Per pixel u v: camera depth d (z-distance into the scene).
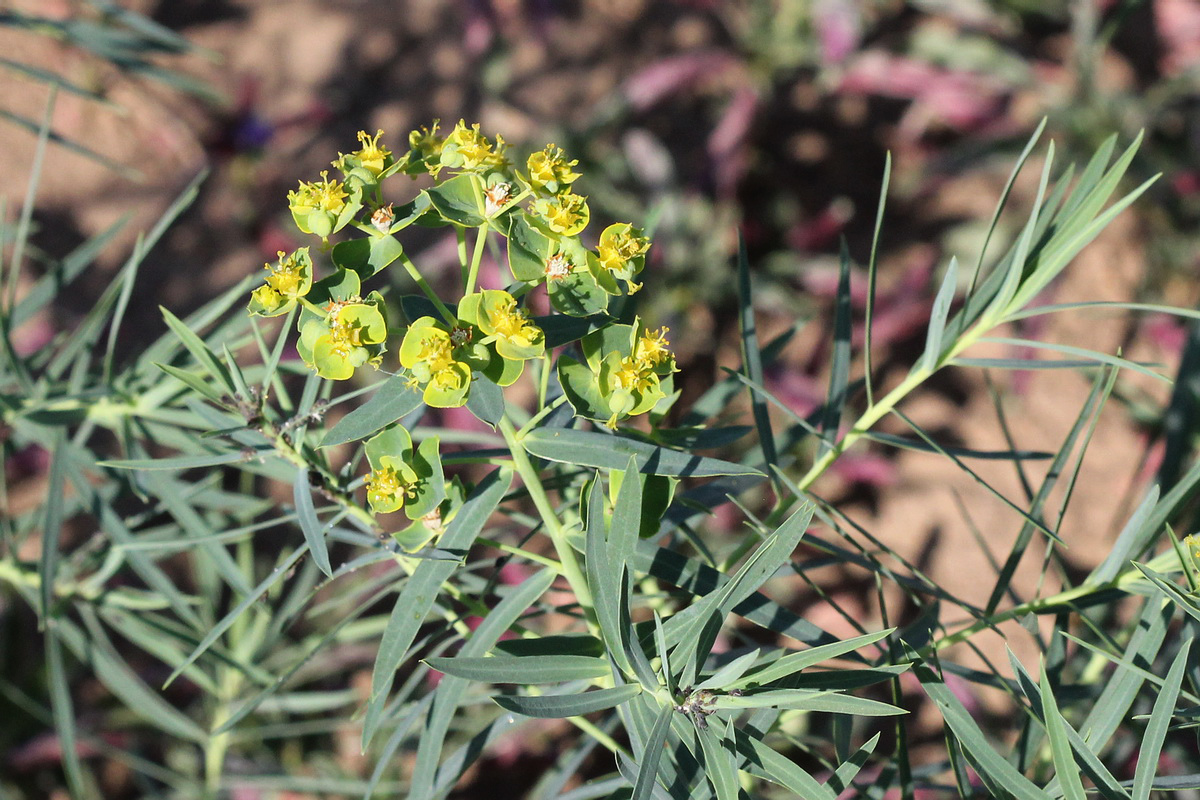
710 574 0.36
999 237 1.02
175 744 0.75
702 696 0.33
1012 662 0.35
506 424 0.34
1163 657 0.43
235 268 0.99
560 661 0.34
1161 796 0.46
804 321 0.44
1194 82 1.02
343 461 0.69
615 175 1.05
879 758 0.44
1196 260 1.00
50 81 0.57
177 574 0.82
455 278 0.94
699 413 0.43
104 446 0.84
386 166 0.35
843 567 0.87
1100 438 0.93
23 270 0.92
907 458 0.94
